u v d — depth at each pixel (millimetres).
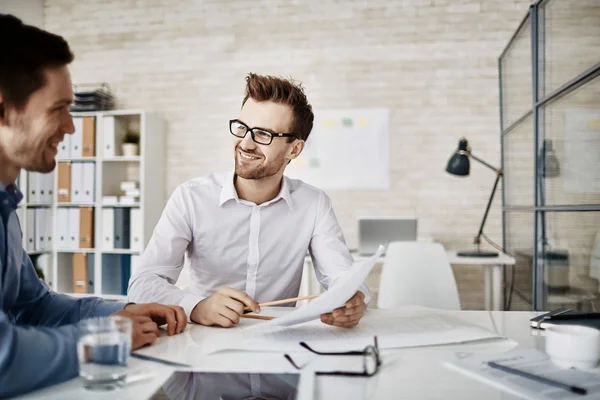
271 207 1476
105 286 3752
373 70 3805
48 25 4258
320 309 895
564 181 2184
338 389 643
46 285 1092
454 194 3707
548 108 2434
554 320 1024
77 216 3781
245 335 936
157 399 606
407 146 3756
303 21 3902
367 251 3143
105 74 4172
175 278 1381
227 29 4004
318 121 3836
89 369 647
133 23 4137
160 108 4090
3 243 838
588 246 1877
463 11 3717
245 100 1346
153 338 875
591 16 1842
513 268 3264
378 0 3811
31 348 635
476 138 3686
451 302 2146
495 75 3674
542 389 638
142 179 3715
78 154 3793
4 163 804
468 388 646
